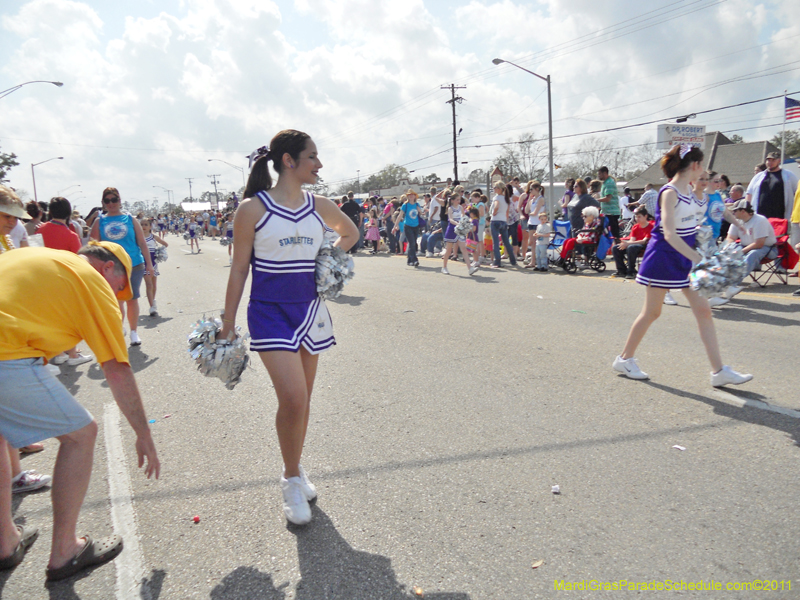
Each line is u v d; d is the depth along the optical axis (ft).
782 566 7.48
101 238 20.48
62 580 7.86
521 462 10.61
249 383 16.11
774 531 8.20
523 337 19.85
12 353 7.11
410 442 11.69
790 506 8.80
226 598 7.35
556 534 8.37
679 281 13.92
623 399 13.52
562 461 10.57
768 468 9.98
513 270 39.27
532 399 13.80
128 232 20.66
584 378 15.17
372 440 11.87
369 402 14.10
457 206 43.60
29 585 7.79
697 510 8.81
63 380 17.34
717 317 21.81
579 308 24.54
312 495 9.58
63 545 7.80
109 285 8.31
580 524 8.58
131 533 8.86
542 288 30.60
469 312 24.71
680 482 9.64
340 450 11.47
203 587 7.57
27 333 7.09
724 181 35.24
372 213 59.57
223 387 15.87
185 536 8.73
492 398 14.01
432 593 7.28
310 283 8.91
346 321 23.93
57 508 7.73
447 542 8.30
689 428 11.75
